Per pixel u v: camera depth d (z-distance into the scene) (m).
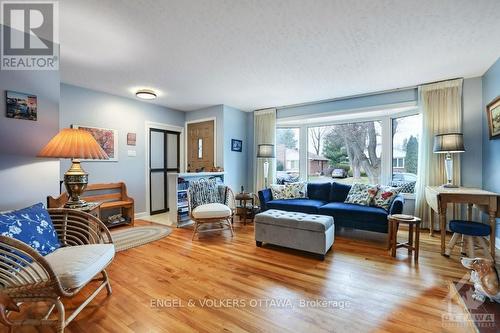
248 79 3.58
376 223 3.31
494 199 2.57
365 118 4.66
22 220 1.65
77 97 3.94
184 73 3.35
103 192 4.18
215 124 5.24
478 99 3.44
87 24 2.14
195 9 1.95
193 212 3.51
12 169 2.12
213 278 2.26
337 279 2.23
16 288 1.37
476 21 2.11
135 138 4.76
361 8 1.94
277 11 1.98
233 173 5.37
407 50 2.66
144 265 2.55
